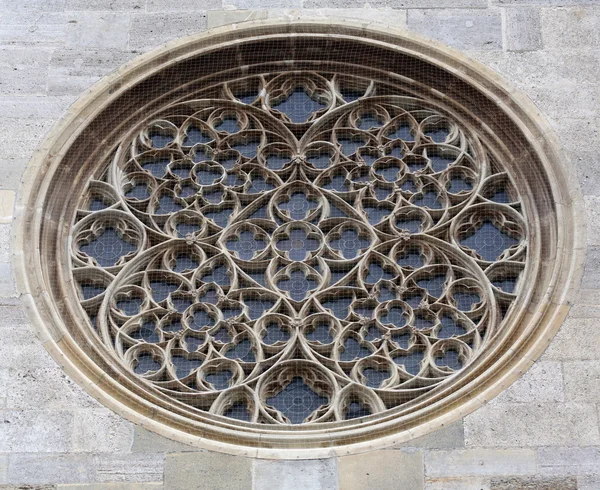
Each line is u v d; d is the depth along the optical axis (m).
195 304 16.98
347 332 16.72
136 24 18.61
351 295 17.08
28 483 15.07
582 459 15.09
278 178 18.00
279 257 17.34
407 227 17.72
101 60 18.33
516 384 15.60
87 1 18.80
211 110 18.70
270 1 18.75
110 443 15.33
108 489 15.05
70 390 15.68
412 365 16.52
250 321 16.77
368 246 17.53
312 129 18.41
